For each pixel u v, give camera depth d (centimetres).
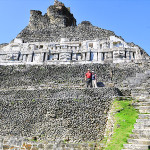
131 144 712
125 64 1869
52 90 1481
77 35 2581
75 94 1384
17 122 1218
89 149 856
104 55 2116
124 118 935
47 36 2647
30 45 2414
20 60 2188
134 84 1527
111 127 941
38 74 1884
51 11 3038
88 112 1151
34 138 1115
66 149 875
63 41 2417
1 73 1942
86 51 2136
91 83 1591
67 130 1110
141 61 1844
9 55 2212
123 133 805
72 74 1825
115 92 1329
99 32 2561
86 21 2809
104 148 800
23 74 1911
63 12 3123
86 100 1202
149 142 716
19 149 909
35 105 1265
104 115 1120
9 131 1188
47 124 1165
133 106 1070
